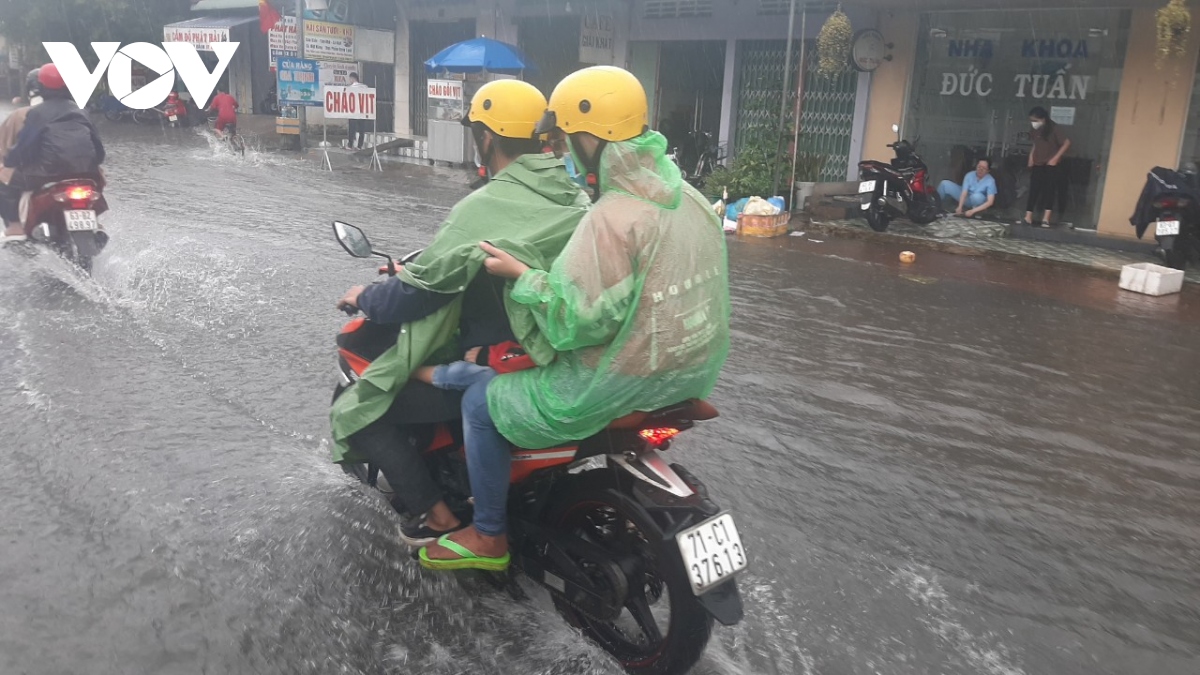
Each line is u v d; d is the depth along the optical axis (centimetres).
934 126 1382
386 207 1307
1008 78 1302
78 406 492
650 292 262
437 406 321
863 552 394
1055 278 1037
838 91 1461
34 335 604
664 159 266
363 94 1831
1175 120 1162
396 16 2252
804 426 537
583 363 273
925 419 562
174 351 591
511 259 274
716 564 278
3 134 763
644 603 308
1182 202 1052
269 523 382
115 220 1055
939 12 1345
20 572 337
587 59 1725
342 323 670
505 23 2003
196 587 335
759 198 1252
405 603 336
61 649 297
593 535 328
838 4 1340
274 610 325
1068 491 471
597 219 260
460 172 1836
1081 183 1251
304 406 512
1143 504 460
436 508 337
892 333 764
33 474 412
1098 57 1216
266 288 760
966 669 319
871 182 1248
